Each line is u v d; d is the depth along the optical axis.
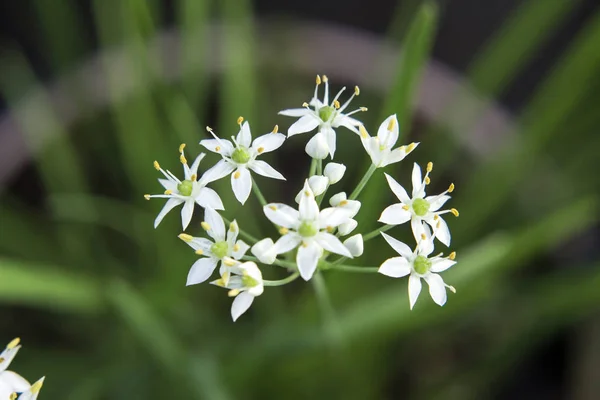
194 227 0.22
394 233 0.23
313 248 0.15
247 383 0.21
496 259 0.19
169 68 0.24
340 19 0.33
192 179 0.15
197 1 0.21
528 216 0.24
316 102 0.16
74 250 0.23
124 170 0.25
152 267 0.24
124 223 0.24
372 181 0.19
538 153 0.23
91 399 0.21
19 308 0.24
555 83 0.21
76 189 0.23
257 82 0.25
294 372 0.21
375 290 0.22
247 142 0.16
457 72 0.31
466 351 0.24
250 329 0.22
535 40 0.22
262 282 0.15
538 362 0.25
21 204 0.25
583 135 0.25
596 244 0.25
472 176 0.23
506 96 0.31
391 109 0.18
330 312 0.17
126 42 0.22
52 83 0.27
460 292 0.20
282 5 0.33
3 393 0.15
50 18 0.24
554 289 0.21
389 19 0.32
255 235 0.21
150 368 0.21
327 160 0.24
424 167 0.24
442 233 0.15
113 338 0.23
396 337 0.23
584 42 0.20
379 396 0.23
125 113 0.22
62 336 0.24
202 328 0.22
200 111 0.24
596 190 0.24
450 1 0.32
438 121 0.24
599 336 0.22
